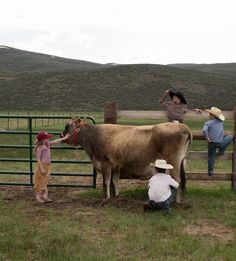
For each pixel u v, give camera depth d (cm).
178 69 14212
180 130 921
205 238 737
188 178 1092
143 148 944
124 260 627
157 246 680
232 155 1088
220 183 1281
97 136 992
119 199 998
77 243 691
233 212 894
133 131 966
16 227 774
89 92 11556
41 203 998
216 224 823
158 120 3722
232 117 1094
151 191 883
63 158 1884
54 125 3931
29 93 11688
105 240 712
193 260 624
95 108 10000
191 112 1069
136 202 984
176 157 927
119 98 10875
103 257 630
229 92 11575
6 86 12762
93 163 1012
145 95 11069
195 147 2253
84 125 1011
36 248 670
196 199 1011
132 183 1248
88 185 1152
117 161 976
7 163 1756
